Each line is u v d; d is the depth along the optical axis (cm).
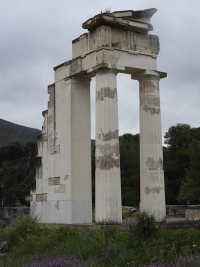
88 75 2684
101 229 2036
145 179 2570
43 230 2255
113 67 2469
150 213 2397
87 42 2620
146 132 2608
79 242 1836
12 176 7075
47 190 2814
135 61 2580
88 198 2658
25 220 2402
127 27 2573
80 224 2444
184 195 6138
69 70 2730
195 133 8181
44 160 2888
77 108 2711
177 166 7488
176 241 1684
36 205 2900
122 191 7044
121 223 2373
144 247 1634
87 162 2698
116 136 2434
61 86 2805
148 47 2655
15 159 7931
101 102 2444
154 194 2538
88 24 2545
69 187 2609
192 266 1358
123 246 1706
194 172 6125
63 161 2695
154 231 1797
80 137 2692
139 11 2602
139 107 2684
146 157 2589
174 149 8356
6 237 2328
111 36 2522
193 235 1762
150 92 2631
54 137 2809
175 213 4334
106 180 2373
